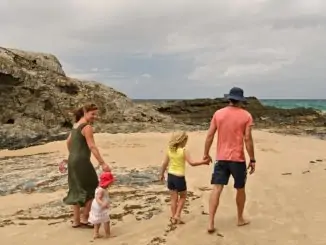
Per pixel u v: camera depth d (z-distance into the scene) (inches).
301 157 601.6
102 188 284.5
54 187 455.8
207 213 328.2
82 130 298.0
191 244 267.6
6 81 989.8
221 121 283.9
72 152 302.4
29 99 1016.9
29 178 498.0
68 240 282.8
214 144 725.3
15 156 693.9
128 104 1267.2
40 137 917.8
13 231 305.9
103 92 1208.8
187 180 448.8
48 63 1207.6
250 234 281.6
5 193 436.8
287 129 1225.4
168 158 308.8
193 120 1555.1
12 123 980.6
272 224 299.7
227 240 272.2
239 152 283.7
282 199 361.7
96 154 293.7
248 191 390.0
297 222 303.1
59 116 1051.3
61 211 358.9
